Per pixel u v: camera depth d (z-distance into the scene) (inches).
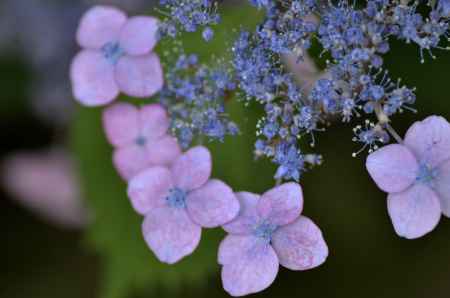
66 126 20.2
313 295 19.2
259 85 14.4
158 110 15.8
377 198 18.5
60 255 20.3
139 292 19.3
